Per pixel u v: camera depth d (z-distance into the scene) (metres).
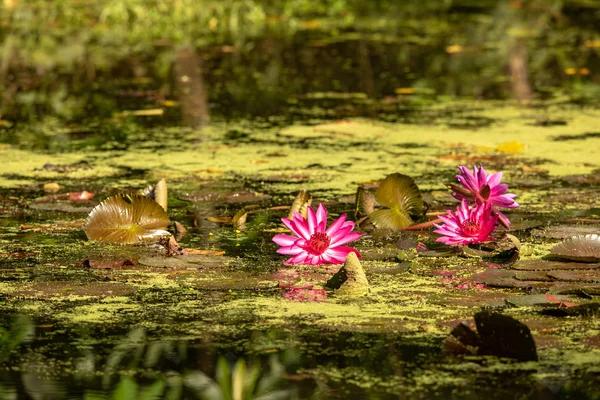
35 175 8.16
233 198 7.30
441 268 5.52
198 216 6.86
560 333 4.44
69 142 9.57
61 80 13.45
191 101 11.98
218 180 7.94
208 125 10.47
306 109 11.43
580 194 7.36
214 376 4.05
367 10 21.80
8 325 4.63
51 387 3.96
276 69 14.43
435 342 4.39
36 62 14.79
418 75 13.97
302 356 4.24
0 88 12.80
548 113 10.95
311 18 20.33
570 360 4.15
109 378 4.04
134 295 5.08
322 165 8.50
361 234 5.82
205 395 3.88
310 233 5.66
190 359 4.23
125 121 10.70
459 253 5.83
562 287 5.06
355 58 15.45
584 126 10.13
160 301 4.98
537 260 5.60
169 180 7.95
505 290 5.10
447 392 3.87
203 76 13.82
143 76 13.78
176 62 14.97
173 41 17.06
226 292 5.13
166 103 11.80
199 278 5.36
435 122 10.51
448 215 6.07
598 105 11.47
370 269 5.51
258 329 4.56
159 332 4.54
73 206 7.01
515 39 17.45
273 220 6.73
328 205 7.14
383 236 6.30
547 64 14.84
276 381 3.99
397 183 6.64
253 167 8.44
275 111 11.31
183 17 18.91
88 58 15.24
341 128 10.21
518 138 9.54
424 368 4.11
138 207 6.28
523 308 4.79
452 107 11.49
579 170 8.20
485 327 4.22
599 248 5.61
